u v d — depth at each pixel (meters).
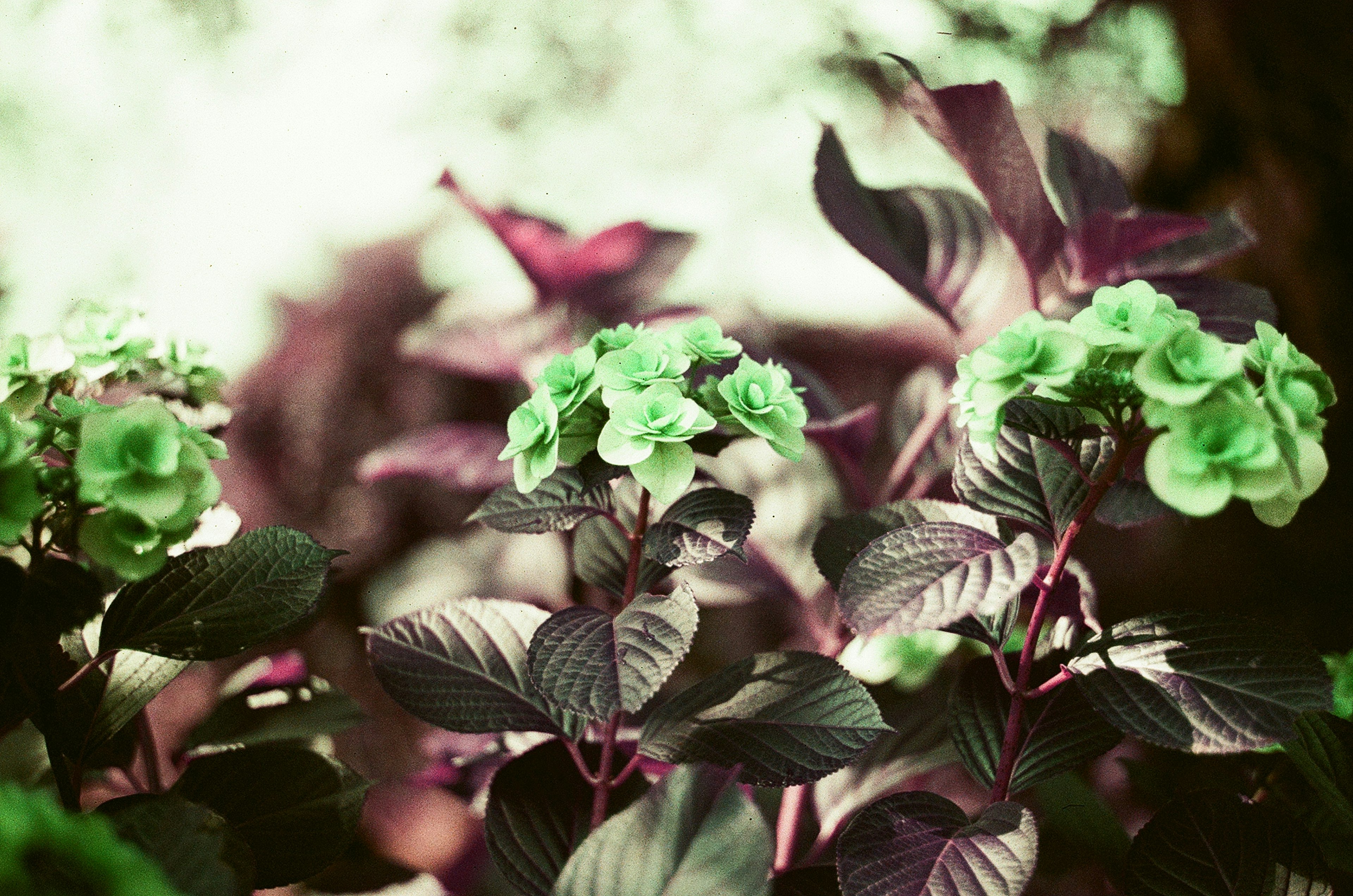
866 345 2.18
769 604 1.74
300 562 0.70
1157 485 0.61
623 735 0.81
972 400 0.66
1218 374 0.61
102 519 0.63
